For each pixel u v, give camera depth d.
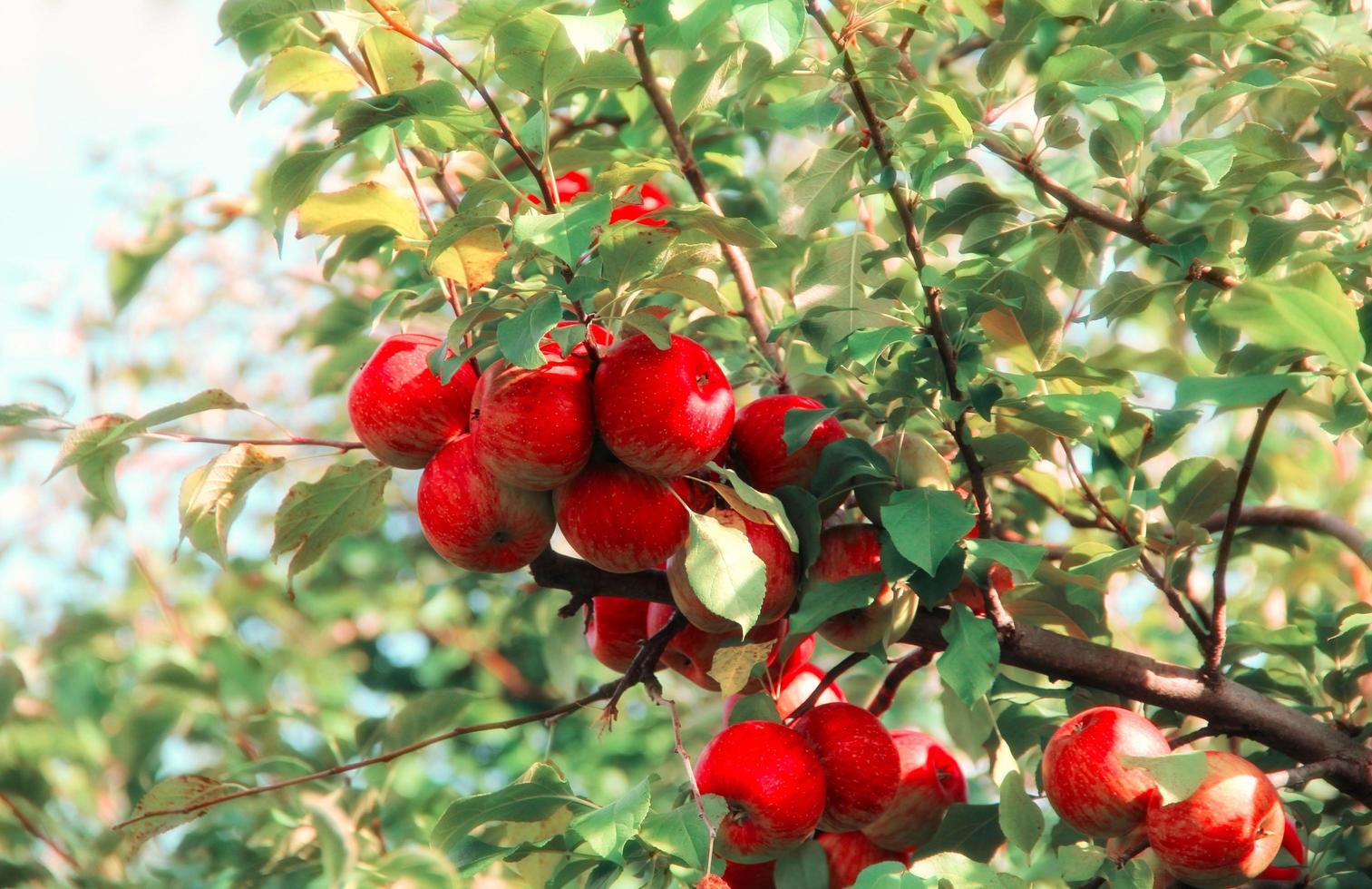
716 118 2.43
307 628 3.87
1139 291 2.19
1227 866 2.04
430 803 2.62
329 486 2.09
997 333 2.18
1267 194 2.15
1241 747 2.34
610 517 2.02
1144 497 2.21
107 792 2.61
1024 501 2.40
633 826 1.98
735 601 2.00
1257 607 2.64
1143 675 2.12
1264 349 2.10
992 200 2.18
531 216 1.93
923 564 2.00
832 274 2.22
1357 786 2.10
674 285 2.00
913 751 2.17
